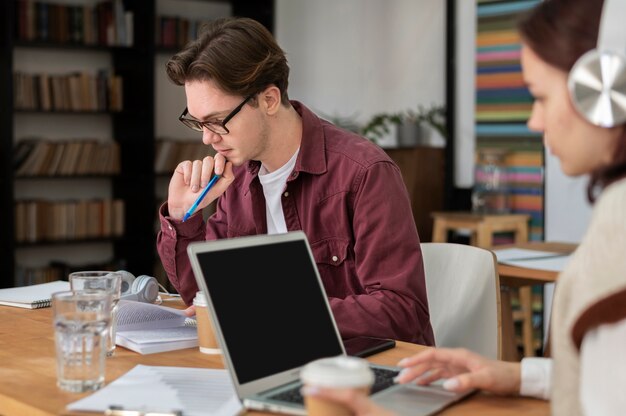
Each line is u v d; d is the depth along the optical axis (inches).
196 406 48.6
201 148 247.8
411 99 226.8
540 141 193.0
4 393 52.0
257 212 83.6
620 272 34.2
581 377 35.7
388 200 75.3
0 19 211.6
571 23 38.0
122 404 48.7
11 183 212.5
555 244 140.7
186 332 67.2
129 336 64.8
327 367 41.6
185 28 245.4
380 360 61.1
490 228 188.4
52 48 227.8
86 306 52.6
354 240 78.3
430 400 49.7
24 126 226.8
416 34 224.4
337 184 77.7
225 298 51.5
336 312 68.0
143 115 233.1
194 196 78.7
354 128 239.9
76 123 236.4
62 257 233.8
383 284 71.9
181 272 80.0
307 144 78.8
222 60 71.9
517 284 121.3
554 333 38.1
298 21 256.7
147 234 233.8
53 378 55.6
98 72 236.7
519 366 51.6
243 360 50.5
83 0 234.8
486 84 204.4
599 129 37.8
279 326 54.0
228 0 257.8
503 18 200.1
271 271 55.5
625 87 36.8
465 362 52.0
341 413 41.1
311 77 254.1
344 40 243.8
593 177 38.1
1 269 214.1
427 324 73.7
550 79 39.0
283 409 47.4
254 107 74.9
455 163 213.6
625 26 36.8
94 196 242.1
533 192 195.0
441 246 92.7
